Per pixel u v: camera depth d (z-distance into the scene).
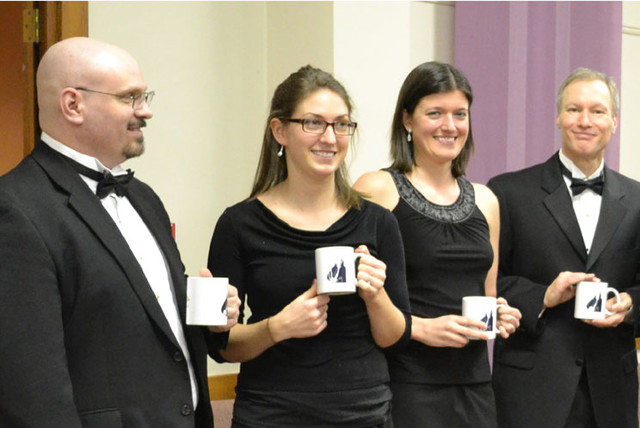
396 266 2.25
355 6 4.12
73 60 1.84
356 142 4.13
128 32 4.25
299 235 2.13
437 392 2.40
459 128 2.47
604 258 2.83
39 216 1.73
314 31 4.20
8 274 1.66
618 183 2.95
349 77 4.11
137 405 1.78
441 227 2.44
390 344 2.21
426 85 2.47
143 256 1.93
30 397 1.61
